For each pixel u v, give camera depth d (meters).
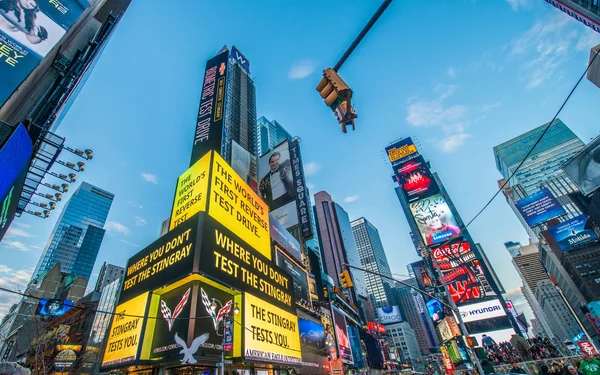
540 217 121.19
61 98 24.77
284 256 38.38
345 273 18.77
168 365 17.39
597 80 44.94
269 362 21.02
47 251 193.50
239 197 29.86
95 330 49.91
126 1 33.28
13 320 61.56
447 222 97.25
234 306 20.78
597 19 14.16
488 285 82.31
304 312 37.94
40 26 17.73
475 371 20.44
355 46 7.63
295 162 61.97
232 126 89.75
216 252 21.14
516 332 73.38
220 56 80.81
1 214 15.52
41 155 24.36
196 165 28.61
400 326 198.00
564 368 13.12
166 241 22.38
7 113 19.11
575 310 133.25
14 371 7.85
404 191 110.25
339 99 7.86
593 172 58.59
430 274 116.25
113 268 94.94
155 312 19.78
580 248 108.38
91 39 27.47
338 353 45.41
